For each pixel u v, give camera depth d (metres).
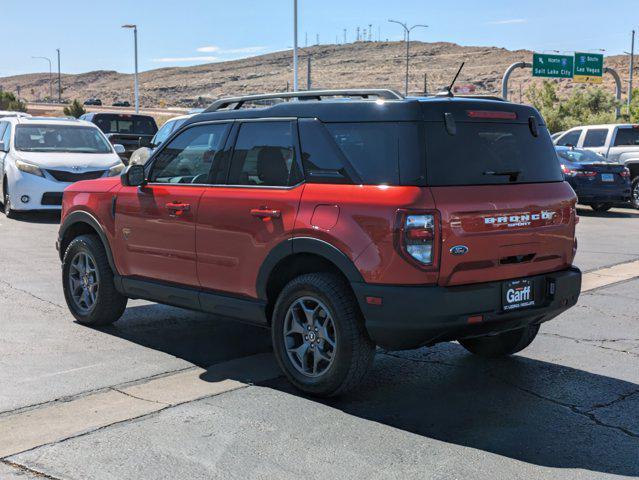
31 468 3.89
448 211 4.55
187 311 7.56
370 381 5.45
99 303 6.65
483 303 4.70
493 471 3.94
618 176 17.58
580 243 12.80
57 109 122.62
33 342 6.27
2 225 13.52
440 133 4.69
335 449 4.19
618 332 6.91
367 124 4.81
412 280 4.52
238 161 5.53
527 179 5.07
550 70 45.59
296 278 5.07
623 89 132.75
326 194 4.88
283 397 5.04
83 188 6.86
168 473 3.86
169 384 5.27
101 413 4.68
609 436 4.45
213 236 5.56
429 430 4.50
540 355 6.17
